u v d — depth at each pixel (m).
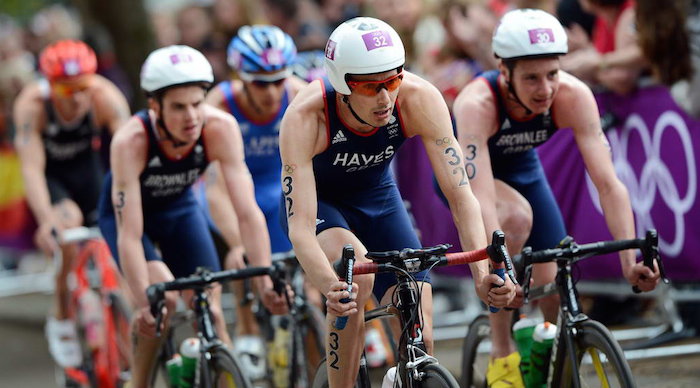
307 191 10.84
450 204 11.31
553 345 12.33
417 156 21.25
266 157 17.98
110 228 15.51
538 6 21.11
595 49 19.42
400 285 10.61
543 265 13.54
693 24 16.81
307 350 15.20
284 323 16.02
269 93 16.64
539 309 14.62
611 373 11.10
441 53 22.70
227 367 12.32
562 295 11.74
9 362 22.52
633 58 17.80
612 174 12.81
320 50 23.14
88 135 20.05
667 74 17.02
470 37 21.73
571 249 11.39
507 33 12.48
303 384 15.19
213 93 17.73
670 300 17.75
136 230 13.88
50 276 33.12
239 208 14.18
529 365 12.98
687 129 17.22
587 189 18.58
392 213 12.13
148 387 14.61
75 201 20.69
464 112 13.12
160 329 12.14
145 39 28.70
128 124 14.16
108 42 28.53
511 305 12.04
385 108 10.36
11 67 32.09
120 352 17.59
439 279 22.75
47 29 33.41
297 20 26.47
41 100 19.45
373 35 10.18
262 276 13.51
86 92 19.58
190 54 13.62
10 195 32.66
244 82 16.84
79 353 18.80
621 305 19.89
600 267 18.73
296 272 15.42
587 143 12.99
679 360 16.50
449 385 9.65
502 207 13.52
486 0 22.50
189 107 13.53
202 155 14.47
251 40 16.59
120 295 17.69
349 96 10.58
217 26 26.73
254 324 17.88
